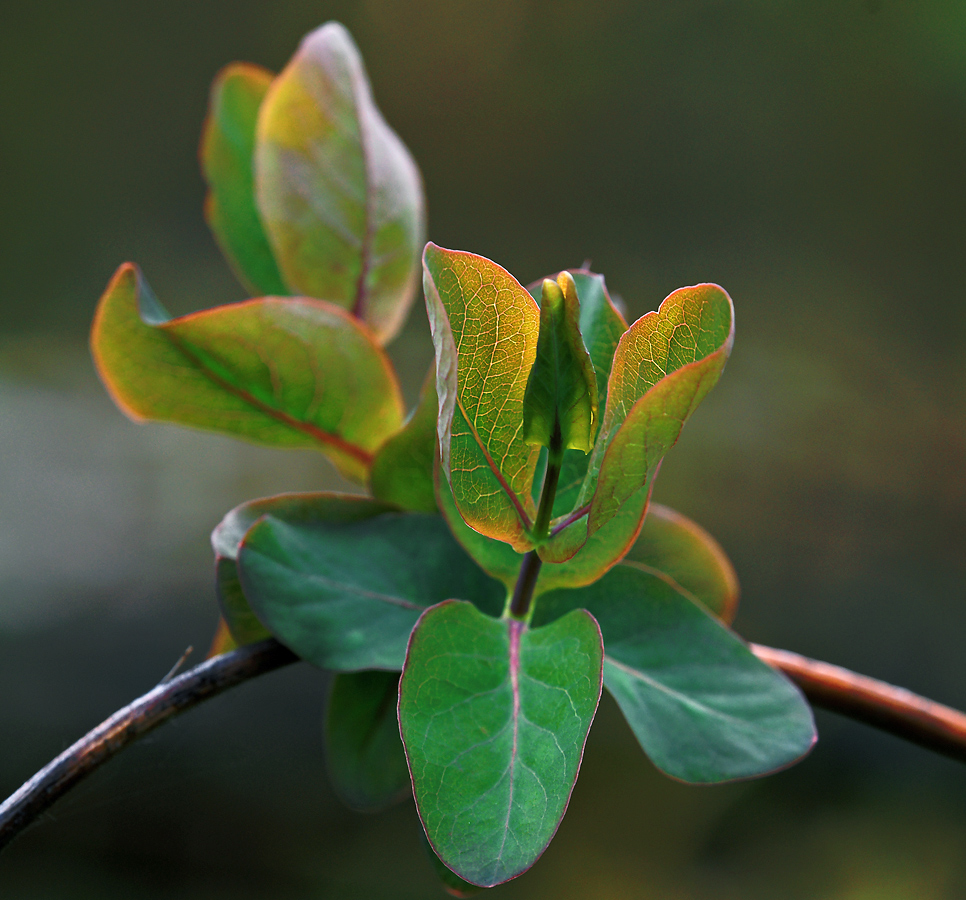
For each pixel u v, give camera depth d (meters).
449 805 0.41
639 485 0.42
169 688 0.44
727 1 3.27
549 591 0.45
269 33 3.58
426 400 0.46
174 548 1.86
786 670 0.46
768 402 2.38
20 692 1.67
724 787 1.88
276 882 1.75
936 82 3.00
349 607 0.45
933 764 1.87
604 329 0.44
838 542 2.10
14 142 3.27
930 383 2.46
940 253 2.85
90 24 3.44
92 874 1.73
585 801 1.86
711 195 3.19
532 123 3.43
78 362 2.39
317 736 1.78
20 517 1.83
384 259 0.49
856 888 1.73
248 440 0.48
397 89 3.51
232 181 0.50
